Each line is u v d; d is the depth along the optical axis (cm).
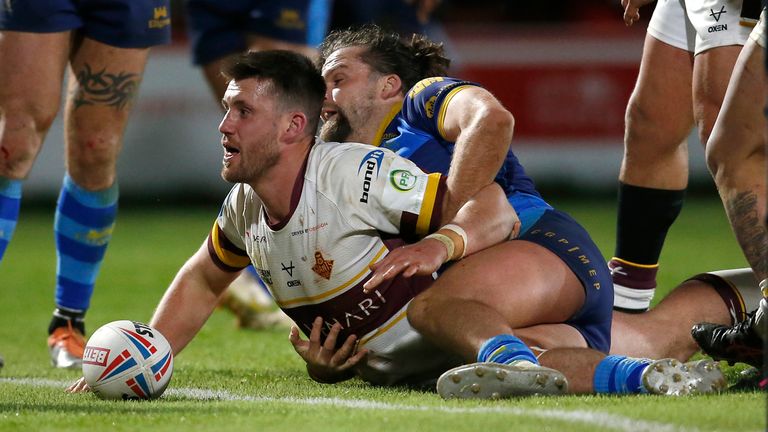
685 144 1722
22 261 3719
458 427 989
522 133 5184
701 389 1187
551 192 5175
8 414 1157
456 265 1314
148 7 1758
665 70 1634
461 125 1378
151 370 1289
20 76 1636
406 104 1476
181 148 5012
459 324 1245
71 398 1311
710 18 1454
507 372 1152
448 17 5409
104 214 1875
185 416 1107
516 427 981
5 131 1648
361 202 1295
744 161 1290
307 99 1301
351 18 3275
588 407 1080
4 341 2250
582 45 5144
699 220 4475
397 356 1362
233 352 2006
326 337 1388
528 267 1310
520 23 5412
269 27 2506
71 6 1689
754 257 1291
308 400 1273
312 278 1324
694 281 1589
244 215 1370
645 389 1193
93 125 1792
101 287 3059
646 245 1728
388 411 1113
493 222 1305
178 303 1467
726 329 1361
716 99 1459
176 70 4956
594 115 5159
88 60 1756
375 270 1237
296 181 1305
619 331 1529
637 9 1686
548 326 1341
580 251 1365
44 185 5022
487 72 5178
